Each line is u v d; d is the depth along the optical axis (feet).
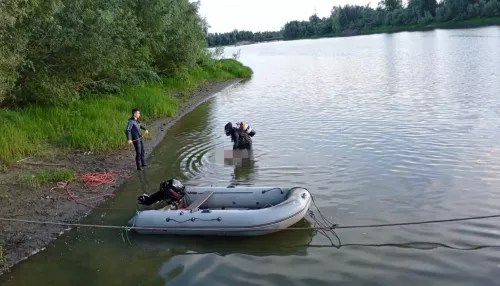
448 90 68.23
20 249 24.25
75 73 49.67
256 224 24.35
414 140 40.93
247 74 113.60
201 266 21.95
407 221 25.05
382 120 50.19
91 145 41.39
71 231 26.45
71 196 31.35
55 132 43.57
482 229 23.66
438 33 254.06
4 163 36.06
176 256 23.11
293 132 47.19
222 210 25.35
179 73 87.61
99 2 53.67
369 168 33.96
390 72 99.55
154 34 73.82
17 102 46.57
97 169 37.01
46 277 21.56
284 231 24.91
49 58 47.50
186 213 25.49
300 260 21.93
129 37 58.34
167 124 55.31
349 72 106.93
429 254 21.61
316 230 24.82
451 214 25.54
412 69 102.01
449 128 44.55
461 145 38.45
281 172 34.35
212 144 44.37
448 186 29.55
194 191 28.35
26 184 32.58
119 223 27.37
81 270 22.09
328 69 119.03
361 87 78.95
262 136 46.21
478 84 71.92
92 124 45.73
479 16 281.74
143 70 70.64
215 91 86.89
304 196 26.17
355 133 45.03
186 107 68.28
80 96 54.49
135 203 30.37
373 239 23.44
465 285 19.01
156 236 25.45
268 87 89.15
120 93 60.03
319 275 20.45
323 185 31.12
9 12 34.65
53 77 46.57
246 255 22.79
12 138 37.91
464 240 22.70
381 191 29.43
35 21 43.42
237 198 27.66
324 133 45.91
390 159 35.83
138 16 69.62
